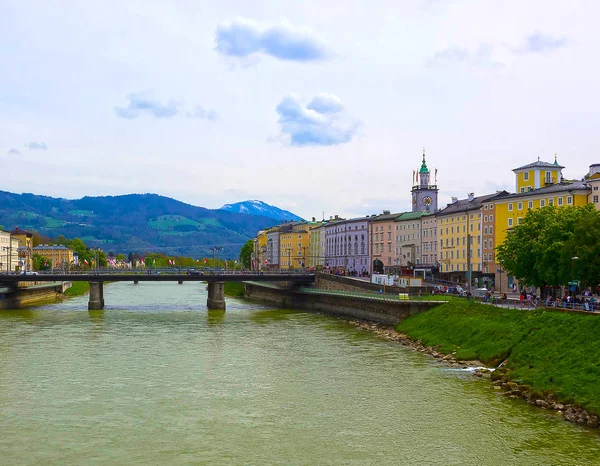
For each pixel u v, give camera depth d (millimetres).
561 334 70000
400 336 98875
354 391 63094
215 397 60844
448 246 175750
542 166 147125
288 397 60906
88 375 70125
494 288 148250
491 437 49000
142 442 48031
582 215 96625
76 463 43812
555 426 51406
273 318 132375
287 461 44406
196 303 174750
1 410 56156
